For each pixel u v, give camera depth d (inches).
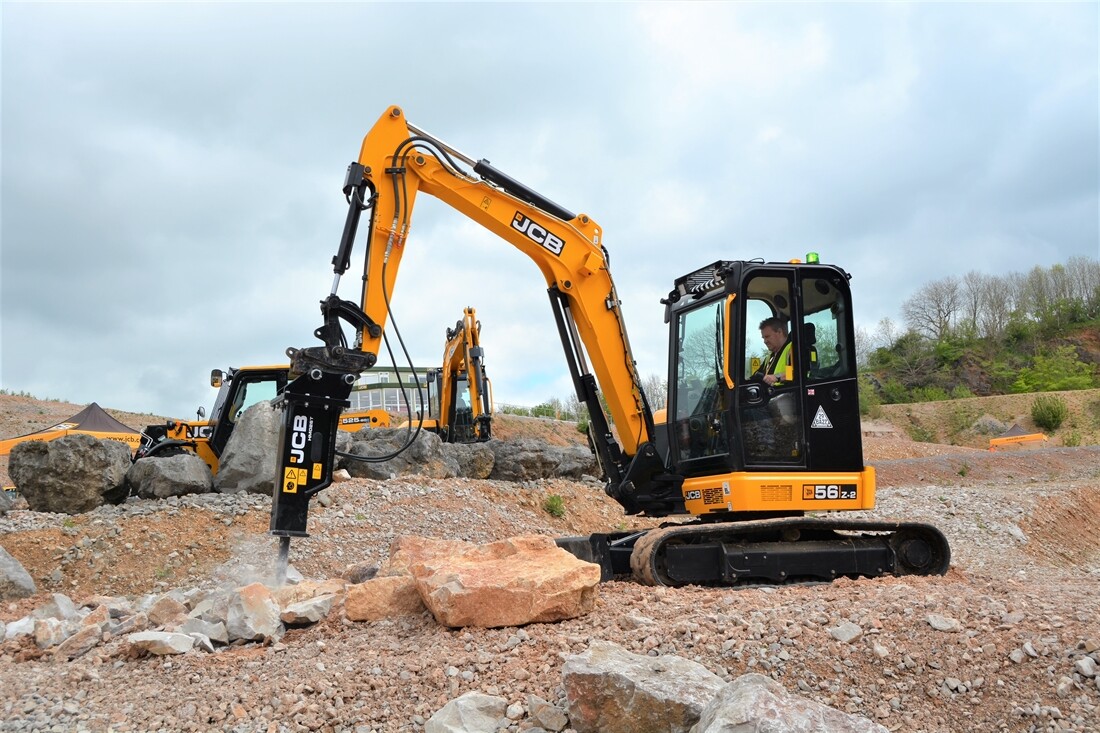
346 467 547.5
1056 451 1233.4
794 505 306.5
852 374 318.7
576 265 352.8
